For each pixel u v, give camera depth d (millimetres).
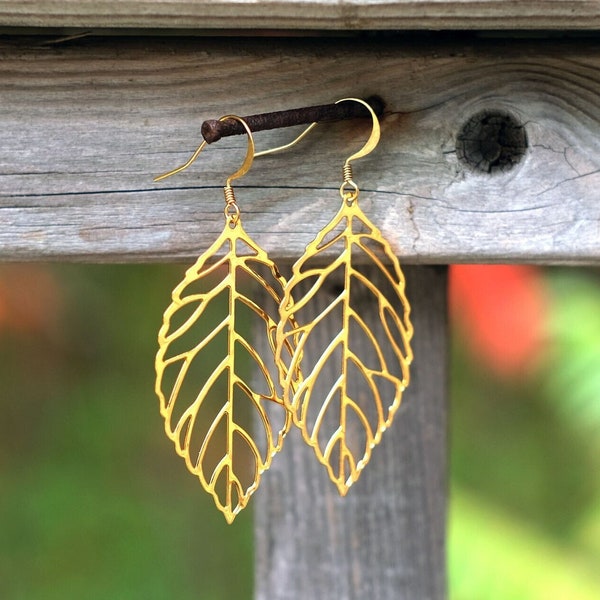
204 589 623
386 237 329
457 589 509
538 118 328
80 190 328
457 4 305
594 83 327
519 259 331
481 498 589
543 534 560
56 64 325
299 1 304
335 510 375
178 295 309
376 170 328
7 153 326
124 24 310
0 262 332
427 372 369
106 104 326
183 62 324
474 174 329
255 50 324
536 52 326
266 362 367
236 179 327
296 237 328
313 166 328
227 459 319
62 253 329
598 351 492
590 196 329
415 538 376
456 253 330
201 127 319
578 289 520
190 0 304
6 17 308
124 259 330
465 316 578
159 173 327
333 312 363
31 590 601
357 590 377
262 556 379
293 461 373
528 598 504
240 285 602
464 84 327
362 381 367
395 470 373
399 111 327
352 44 326
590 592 509
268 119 315
